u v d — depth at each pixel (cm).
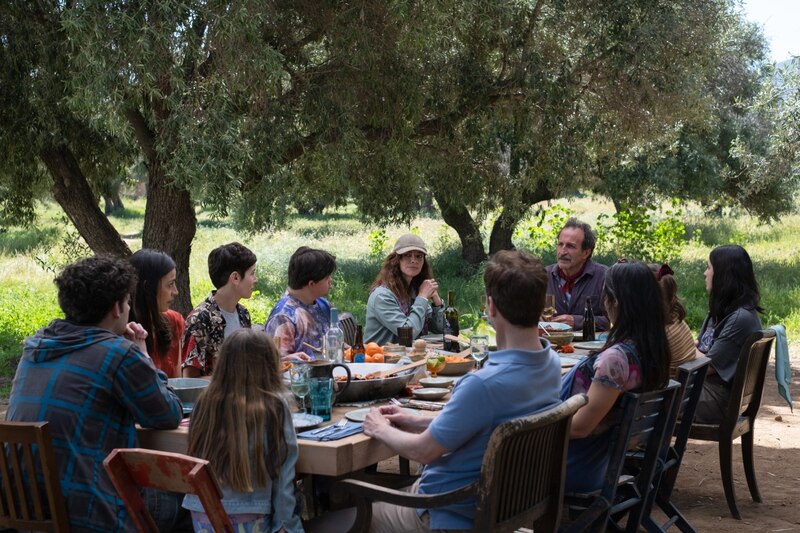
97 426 321
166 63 780
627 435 350
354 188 1085
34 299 1427
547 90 975
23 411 319
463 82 988
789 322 1270
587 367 365
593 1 1032
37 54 913
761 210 2112
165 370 471
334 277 1695
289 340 481
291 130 902
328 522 338
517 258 307
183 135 774
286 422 310
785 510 509
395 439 313
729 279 518
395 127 970
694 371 415
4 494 311
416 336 573
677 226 1730
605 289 368
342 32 900
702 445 682
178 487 260
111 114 755
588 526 350
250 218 1145
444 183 1096
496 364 303
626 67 1046
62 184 1005
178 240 959
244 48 793
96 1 737
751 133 1934
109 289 333
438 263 1900
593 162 1289
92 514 312
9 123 962
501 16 952
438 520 304
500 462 285
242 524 307
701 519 491
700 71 1109
